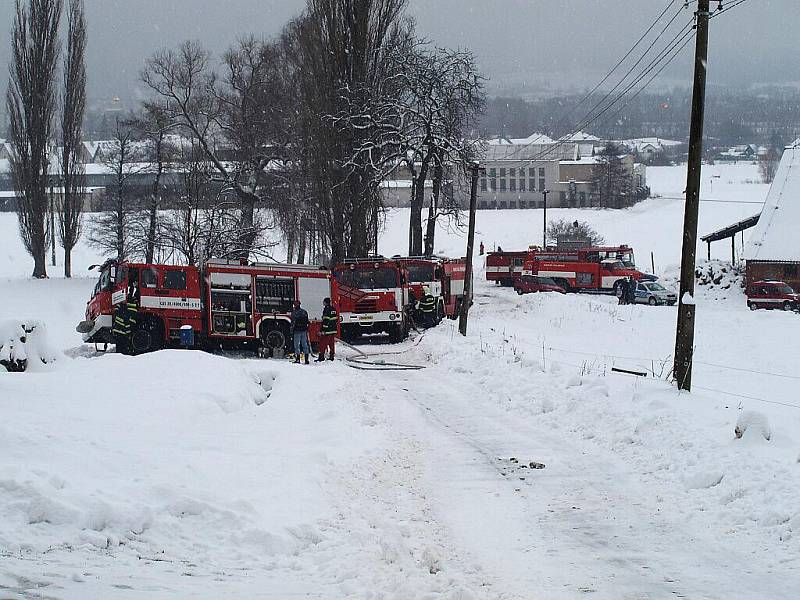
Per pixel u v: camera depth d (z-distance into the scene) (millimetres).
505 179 143750
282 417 17891
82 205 81438
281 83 65000
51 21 75188
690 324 19859
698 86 19734
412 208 60875
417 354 33219
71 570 7961
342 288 39125
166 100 65500
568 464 14312
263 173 65375
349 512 11250
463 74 58938
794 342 41188
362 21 50562
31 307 59219
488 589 8336
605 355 35031
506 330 43156
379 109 51656
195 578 8188
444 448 15781
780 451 13148
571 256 71812
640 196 150875
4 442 11461
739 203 144625
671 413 16109
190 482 11422
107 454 11977
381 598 7582
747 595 8180
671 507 11492
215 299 32688
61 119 79188
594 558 9461
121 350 31797
